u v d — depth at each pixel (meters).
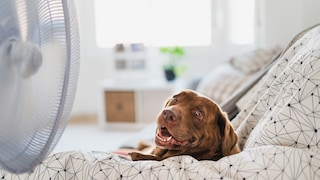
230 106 1.44
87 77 4.43
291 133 0.82
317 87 0.83
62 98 0.68
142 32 4.20
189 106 1.00
